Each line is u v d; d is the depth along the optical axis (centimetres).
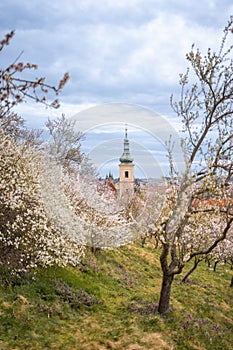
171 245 1314
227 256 2575
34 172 1453
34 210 1330
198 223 1625
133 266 2131
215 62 1256
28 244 1324
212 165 1234
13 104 412
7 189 1241
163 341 1084
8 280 1238
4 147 1359
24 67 403
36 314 1102
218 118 1284
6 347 904
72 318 1166
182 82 1328
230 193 1337
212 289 2019
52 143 1552
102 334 1092
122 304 1423
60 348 966
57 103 429
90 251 1933
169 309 1350
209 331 1270
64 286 1377
